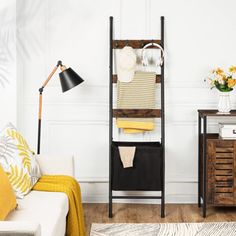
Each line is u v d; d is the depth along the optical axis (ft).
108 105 20.02
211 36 19.75
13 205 14.20
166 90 19.92
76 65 19.90
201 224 18.10
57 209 14.66
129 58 19.35
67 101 20.02
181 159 20.12
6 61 19.11
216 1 19.66
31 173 15.98
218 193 18.79
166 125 20.02
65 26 19.80
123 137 20.06
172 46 19.77
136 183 18.79
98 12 19.74
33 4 19.70
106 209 19.62
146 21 19.70
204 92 19.92
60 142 20.11
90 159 20.17
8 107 19.22
